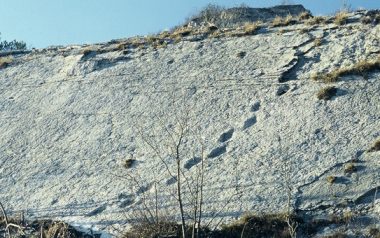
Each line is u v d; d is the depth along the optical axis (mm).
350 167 16219
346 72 19422
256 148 17750
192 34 24016
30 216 16969
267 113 18922
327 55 20609
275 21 23438
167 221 15227
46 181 18453
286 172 16344
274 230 14875
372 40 20781
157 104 20516
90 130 20188
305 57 20812
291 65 20547
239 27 24016
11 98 22859
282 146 17562
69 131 20406
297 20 23297
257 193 16188
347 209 15219
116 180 17828
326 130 17719
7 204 17734
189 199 16344
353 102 18406
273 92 19625
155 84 21469
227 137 18438
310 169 16578
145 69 22438
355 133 17391
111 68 23047
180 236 14828
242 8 29969
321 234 14727
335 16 22766
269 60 21125
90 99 21656
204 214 15789
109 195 17250
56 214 16922
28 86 23328
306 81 19703
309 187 16016
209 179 16984
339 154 16828
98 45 25031
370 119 17719
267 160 17219
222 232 14938
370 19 21891
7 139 20703
